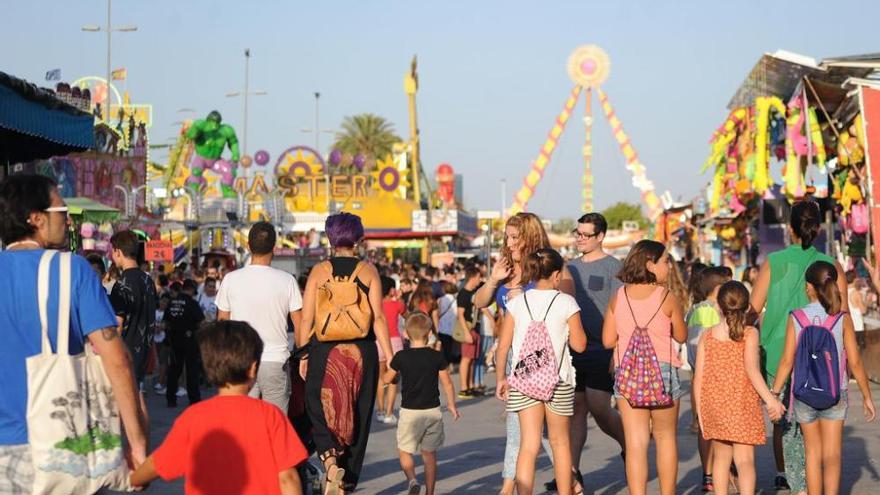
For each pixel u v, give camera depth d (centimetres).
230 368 466
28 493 451
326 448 789
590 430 1307
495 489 959
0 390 457
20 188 480
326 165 5809
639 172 6438
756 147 1859
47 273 464
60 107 1098
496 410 1627
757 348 798
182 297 1659
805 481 856
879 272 942
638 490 786
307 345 823
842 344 814
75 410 460
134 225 2908
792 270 867
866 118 1584
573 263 905
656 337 785
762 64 1733
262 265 879
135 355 980
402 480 1008
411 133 7144
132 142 3553
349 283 812
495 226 7375
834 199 1903
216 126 5091
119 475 471
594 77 6525
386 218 5962
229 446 462
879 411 1402
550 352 786
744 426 793
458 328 1812
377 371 821
